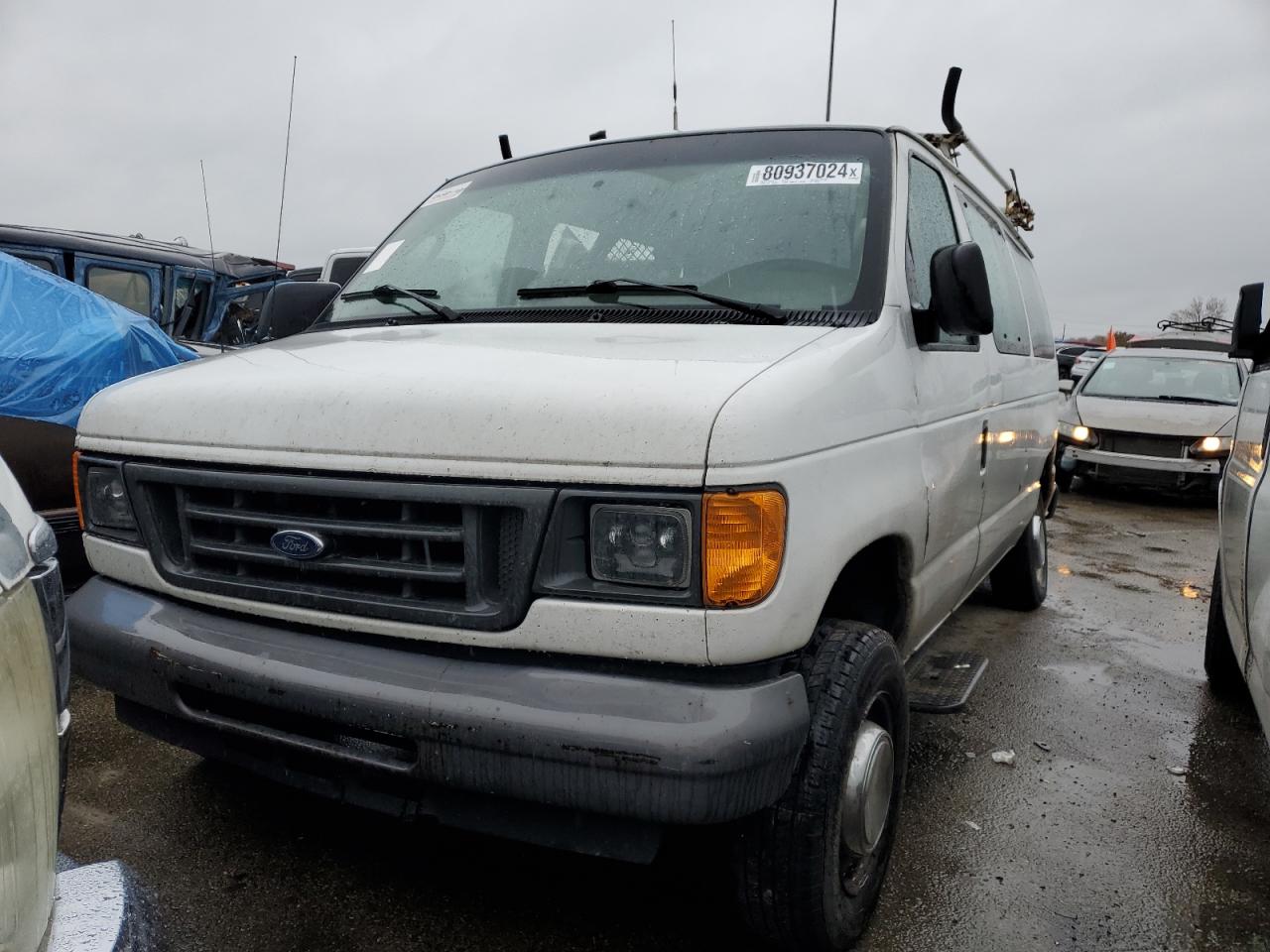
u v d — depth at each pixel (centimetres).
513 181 340
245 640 222
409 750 205
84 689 393
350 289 334
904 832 308
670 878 270
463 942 240
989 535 384
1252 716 420
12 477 145
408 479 202
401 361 231
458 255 318
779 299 264
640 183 311
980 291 262
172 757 335
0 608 119
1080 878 285
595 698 189
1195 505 1055
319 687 206
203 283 834
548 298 281
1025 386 441
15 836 117
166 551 238
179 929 241
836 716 215
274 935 240
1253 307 351
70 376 438
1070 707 423
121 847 277
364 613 210
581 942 242
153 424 235
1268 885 285
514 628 197
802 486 198
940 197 342
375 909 252
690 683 190
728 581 185
